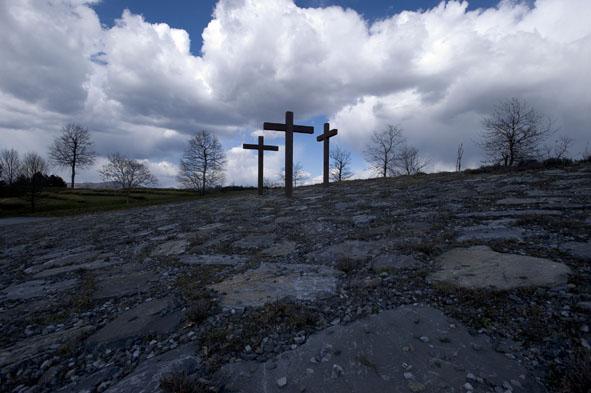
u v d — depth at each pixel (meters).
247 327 2.91
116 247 7.80
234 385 2.17
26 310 4.01
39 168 56.22
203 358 2.50
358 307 3.10
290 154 14.91
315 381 2.14
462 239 4.76
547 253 3.78
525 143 23.33
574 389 1.89
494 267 3.50
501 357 2.21
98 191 51.75
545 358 2.16
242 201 17.11
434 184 12.46
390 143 33.69
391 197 10.35
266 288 3.79
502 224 5.28
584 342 2.23
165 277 4.78
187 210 15.89
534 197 7.21
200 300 3.60
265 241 6.36
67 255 7.51
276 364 2.35
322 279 3.93
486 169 15.11
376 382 2.08
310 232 6.66
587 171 10.16
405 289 3.37
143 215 15.96
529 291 2.94
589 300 2.68
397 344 2.44
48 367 2.64
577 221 4.83
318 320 2.93
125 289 4.41
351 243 5.35
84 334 3.13
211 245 6.56
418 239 5.03
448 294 3.12
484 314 2.71
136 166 57.31
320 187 19.77
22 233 14.56
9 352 2.91
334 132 16.98
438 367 2.16
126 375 2.42
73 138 61.16
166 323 3.19
